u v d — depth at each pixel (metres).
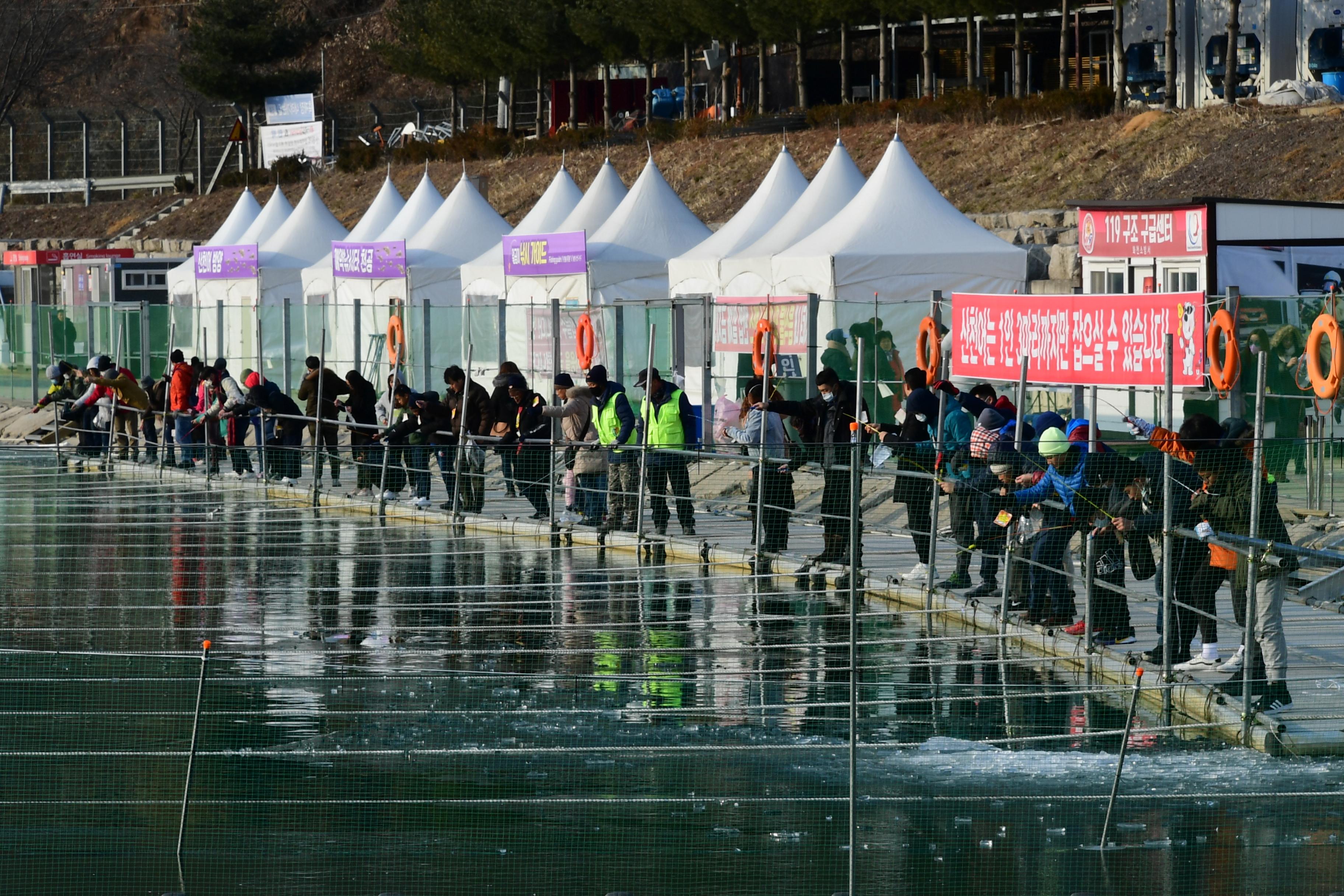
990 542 30.48
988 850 17.61
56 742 22.41
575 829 18.31
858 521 34.03
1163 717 23.47
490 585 36.09
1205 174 71.94
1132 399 38.34
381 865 17.08
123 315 77.25
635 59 125.19
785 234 56.56
